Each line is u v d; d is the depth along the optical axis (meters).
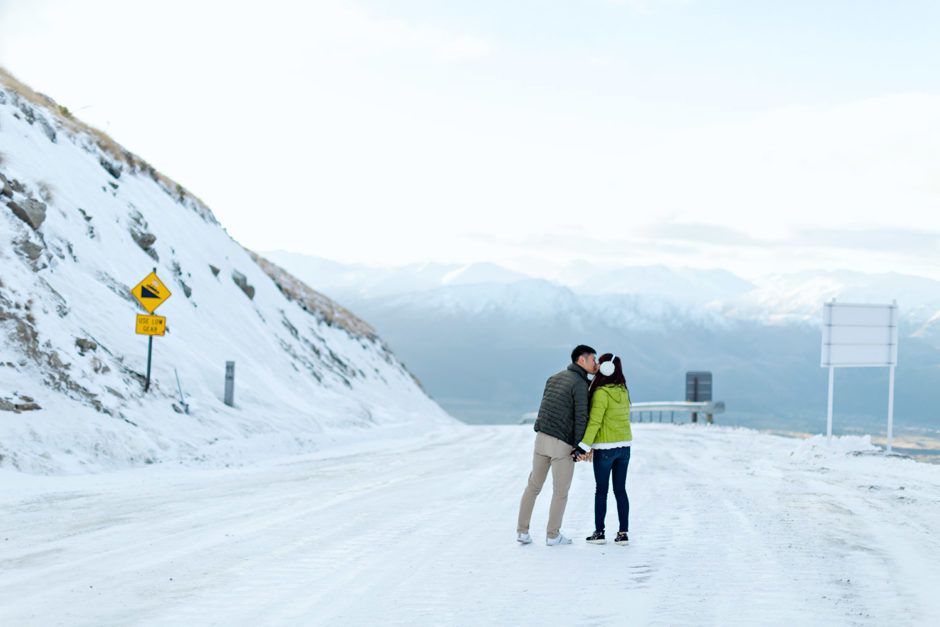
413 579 6.05
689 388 34.09
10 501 9.80
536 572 6.30
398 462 16.52
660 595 5.61
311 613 5.10
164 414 16.98
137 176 30.30
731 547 7.34
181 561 6.62
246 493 11.05
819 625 4.89
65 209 21.58
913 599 5.52
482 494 11.07
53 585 5.77
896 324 19.17
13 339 14.91
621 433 7.46
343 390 33.25
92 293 19.67
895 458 17.05
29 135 23.27
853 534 8.01
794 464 16.05
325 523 8.56
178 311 23.72
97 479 12.18
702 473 14.12
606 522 8.73
